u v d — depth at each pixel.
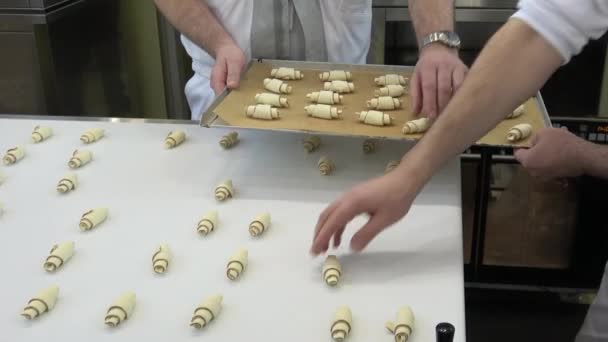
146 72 2.24
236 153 1.13
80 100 1.85
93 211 0.91
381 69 1.29
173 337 0.70
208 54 1.28
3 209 0.95
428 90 1.04
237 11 1.28
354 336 0.69
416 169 0.77
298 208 0.95
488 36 1.71
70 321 0.72
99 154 1.13
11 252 0.85
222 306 0.74
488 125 0.77
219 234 0.88
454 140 0.77
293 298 0.75
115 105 2.09
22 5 1.61
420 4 1.19
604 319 0.99
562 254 1.78
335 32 1.30
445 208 0.94
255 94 1.17
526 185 1.69
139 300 0.75
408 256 0.83
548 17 0.71
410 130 1.01
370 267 0.80
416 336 0.69
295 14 1.28
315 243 0.77
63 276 0.80
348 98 1.18
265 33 1.29
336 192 1.00
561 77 1.65
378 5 1.66
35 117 1.28
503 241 1.79
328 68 1.29
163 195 0.99
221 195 0.96
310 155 1.12
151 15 2.15
